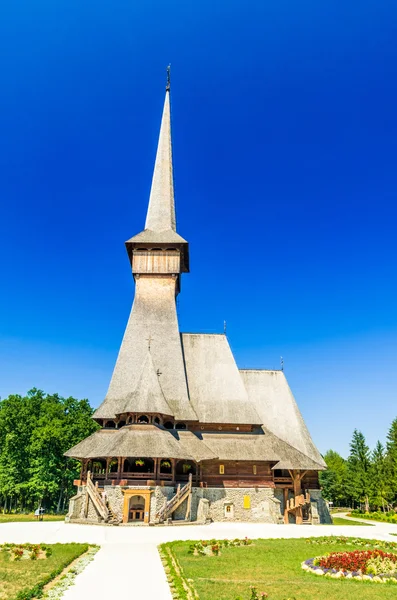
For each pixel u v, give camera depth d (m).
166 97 67.94
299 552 24.48
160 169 62.19
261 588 16.52
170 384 48.38
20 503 73.88
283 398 54.16
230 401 49.81
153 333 51.31
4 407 66.81
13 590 15.39
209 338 55.25
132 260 57.81
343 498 107.38
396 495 82.69
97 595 14.75
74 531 31.52
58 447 64.50
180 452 40.09
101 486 38.91
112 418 44.53
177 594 14.94
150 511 36.41
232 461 44.72
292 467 45.16
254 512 43.31
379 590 16.66
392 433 91.62
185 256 59.47
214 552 23.52
